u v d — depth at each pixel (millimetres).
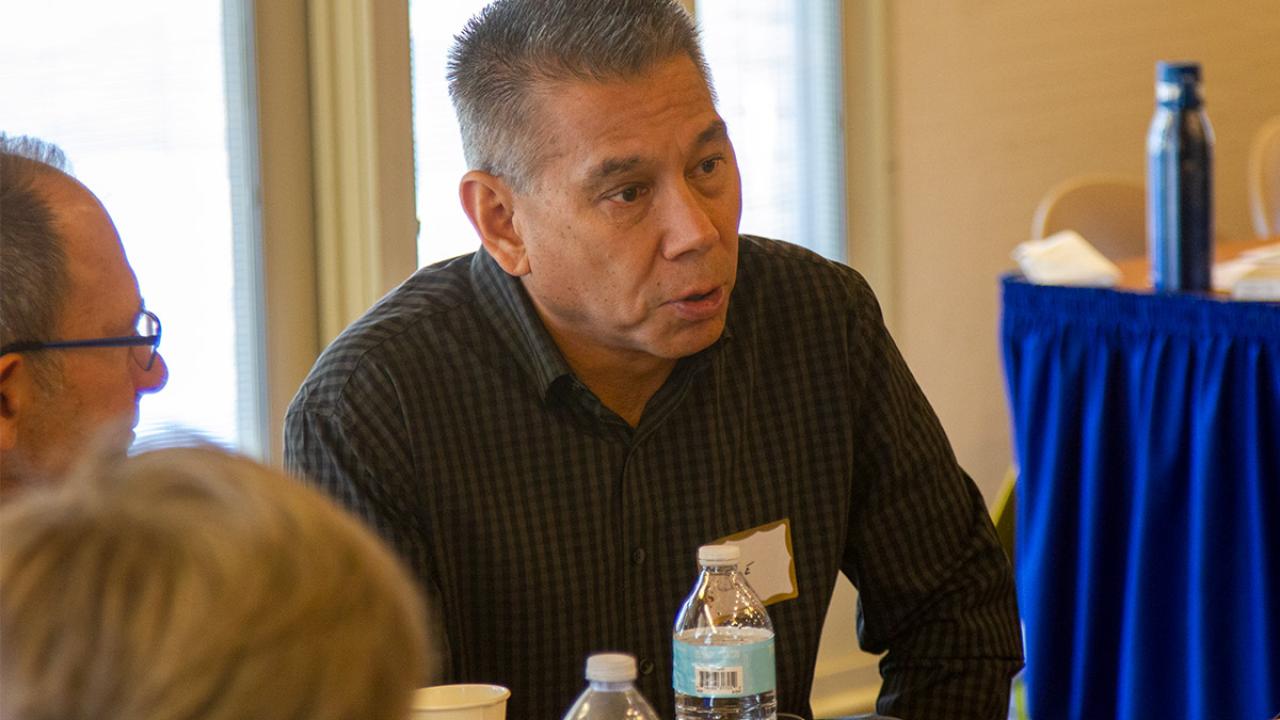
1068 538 7438
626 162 4062
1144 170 13039
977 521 5094
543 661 4496
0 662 1307
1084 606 7344
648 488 4574
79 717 1295
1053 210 10023
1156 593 7078
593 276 4191
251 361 8648
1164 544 7043
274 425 8727
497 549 4434
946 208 11562
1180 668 7055
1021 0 11922
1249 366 6656
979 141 11742
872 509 4957
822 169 11109
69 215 3451
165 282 8297
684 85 4113
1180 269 7137
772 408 4770
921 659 4980
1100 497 7254
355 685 1358
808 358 4832
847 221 11133
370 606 1396
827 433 4820
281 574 1357
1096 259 7707
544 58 4102
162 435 1562
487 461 4441
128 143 8117
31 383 3375
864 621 5176
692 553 4613
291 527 1398
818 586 4793
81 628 1309
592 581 4504
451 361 4469
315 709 1337
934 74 11414
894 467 4926
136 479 1435
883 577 5000
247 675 1310
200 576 1333
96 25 7953
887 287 11258
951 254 11609
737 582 4324
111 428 1544
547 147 4125
